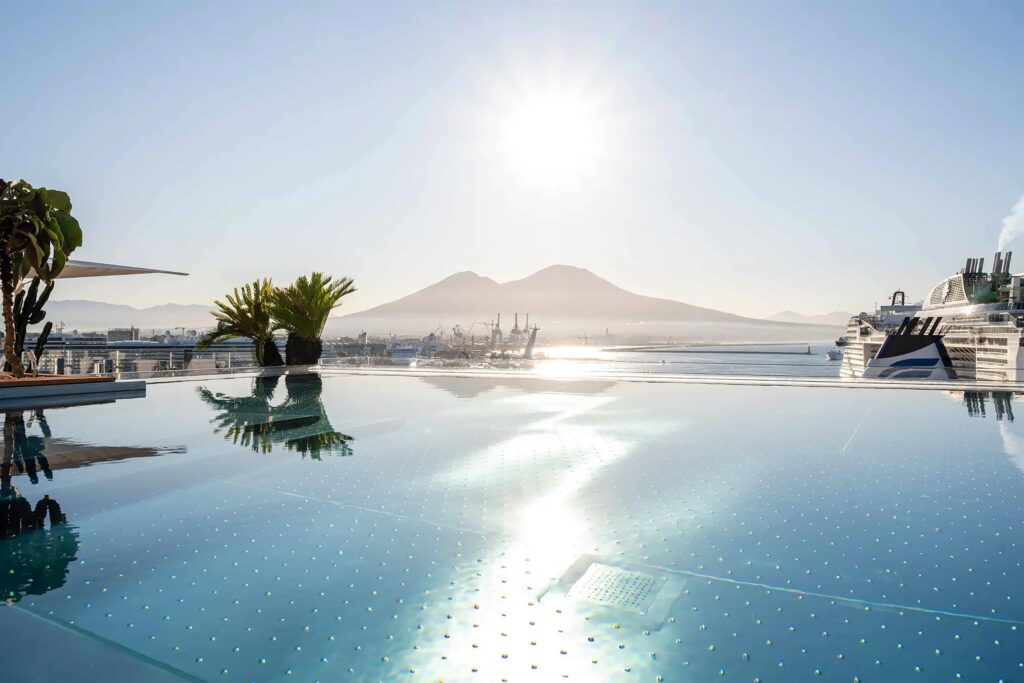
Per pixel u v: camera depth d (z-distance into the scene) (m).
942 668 1.64
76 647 1.74
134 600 2.05
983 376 31.81
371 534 2.69
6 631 1.83
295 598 2.07
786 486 3.47
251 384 10.16
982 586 2.15
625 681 1.59
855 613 1.95
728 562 2.38
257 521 2.87
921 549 2.50
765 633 1.83
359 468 3.94
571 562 2.38
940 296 45.56
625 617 1.94
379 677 1.60
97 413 6.60
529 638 1.81
